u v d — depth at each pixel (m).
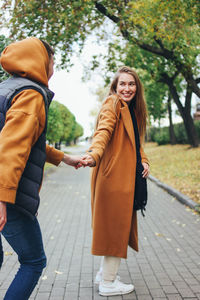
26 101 1.68
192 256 3.72
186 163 13.50
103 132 2.36
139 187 2.54
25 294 1.83
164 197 7.97
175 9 6.67
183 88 16.81
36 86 1.76
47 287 2.84
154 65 12.45
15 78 1.82
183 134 22.97
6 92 1.74
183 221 5.50
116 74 2.71
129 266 3.38
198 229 4.98
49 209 6.56
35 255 1.87
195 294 2.71
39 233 1.89
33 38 1.94
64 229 5.00
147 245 4.16
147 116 2.78
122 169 2.49
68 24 8.80
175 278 3.06
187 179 9.92
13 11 8.10
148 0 6.93
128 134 2.50
